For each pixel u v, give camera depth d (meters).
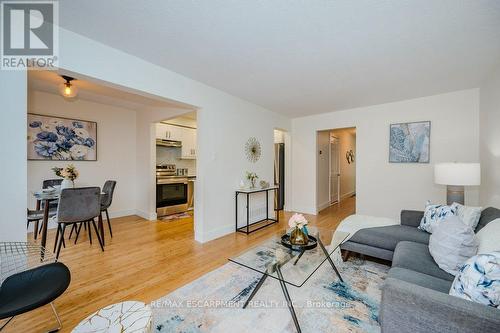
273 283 2.07
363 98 3.71
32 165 3.52
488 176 2.79
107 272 2.27
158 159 5.12
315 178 5.00
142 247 2.96
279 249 2.06
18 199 1.58
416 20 1.71
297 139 5.23
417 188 3.69
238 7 1.59
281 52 2.23
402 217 2.66
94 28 1.86
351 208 5.66
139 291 1.94
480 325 0.88
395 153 3.87
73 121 3.94
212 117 3.28
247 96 3.65
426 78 2.86
